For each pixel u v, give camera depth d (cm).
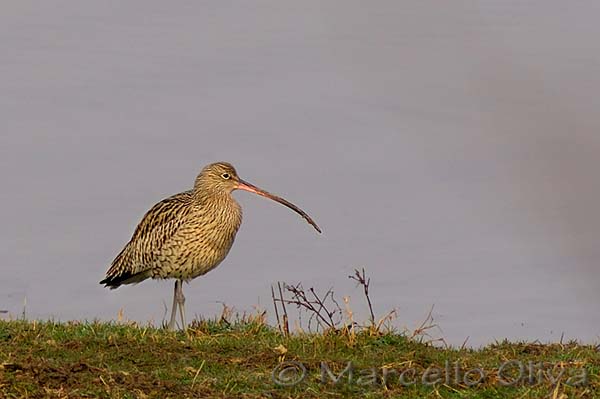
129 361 1534
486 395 1458
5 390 1392
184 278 2039
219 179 2012
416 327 2150
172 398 1413
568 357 1628
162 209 2027
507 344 1731
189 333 1712
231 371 1519
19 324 1680
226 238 2030
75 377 1437
